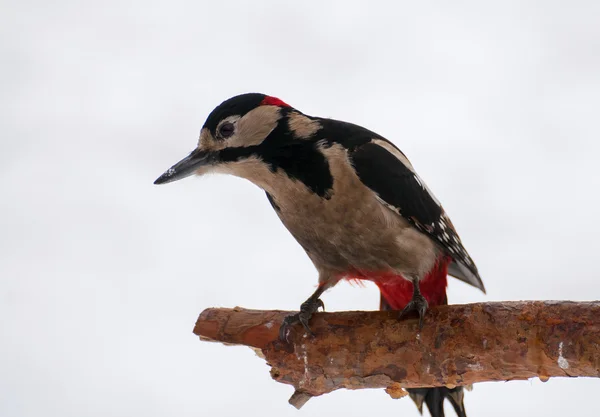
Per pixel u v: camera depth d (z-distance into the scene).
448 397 7.91
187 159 8.14
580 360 6.23
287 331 7.14
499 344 6.51
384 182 7.56
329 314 7.15
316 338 7.05
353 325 7.02
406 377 6.88
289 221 7.95
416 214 7.71
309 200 7.62
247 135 7.86
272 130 7.79
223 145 7.99
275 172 7.77
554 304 6.46
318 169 7.57
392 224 7.61
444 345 6.70
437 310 6.88
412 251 7.70
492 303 6.71
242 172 8.00
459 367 6.70
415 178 7.96
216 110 8.08
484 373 6.67
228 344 7.41
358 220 7.58
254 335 7.25
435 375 6.79
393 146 8.12
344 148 7.65
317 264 8.17
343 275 8.13
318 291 8.09
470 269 8.39
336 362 7.01
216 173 8.16
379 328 6.93
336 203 7.54
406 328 6.84
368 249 7.70
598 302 6.39
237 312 7.39
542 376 6.51
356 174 7.53
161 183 8.10
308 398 7.36
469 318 6.65
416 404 7.96
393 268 7.78
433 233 7.85
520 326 6.45
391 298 8.24
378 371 6.93
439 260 8.10
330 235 7.73
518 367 6.52
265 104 7.93
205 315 7.42
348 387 7.14
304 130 7.76
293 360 7.15
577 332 6.24
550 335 6.34
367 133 7.95
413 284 7.69
